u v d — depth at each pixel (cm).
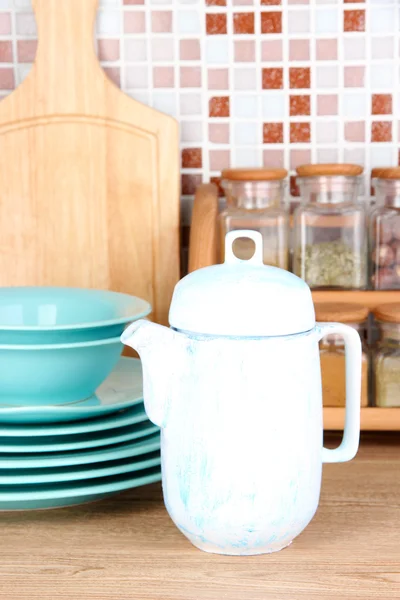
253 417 55
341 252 89
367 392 84
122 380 78
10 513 67
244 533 56
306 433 56
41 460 62
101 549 60
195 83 100
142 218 97
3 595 53
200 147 101
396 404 82
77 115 95
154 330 57
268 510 56
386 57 99
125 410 71
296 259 92
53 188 97
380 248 89
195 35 99
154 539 62
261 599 53
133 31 99
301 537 62
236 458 55
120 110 95
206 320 55
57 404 68
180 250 100
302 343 56
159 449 71
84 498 67
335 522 64
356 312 82
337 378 83
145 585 54
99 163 96
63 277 98
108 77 96
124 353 98
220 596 53
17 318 76
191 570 56
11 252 98
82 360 66
